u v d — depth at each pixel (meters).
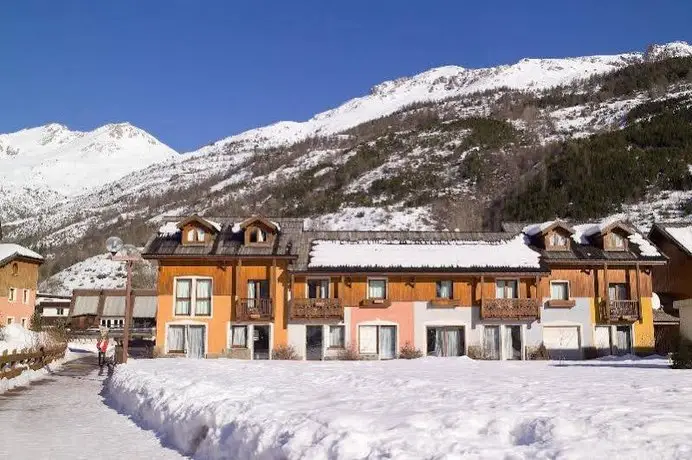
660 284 46.44
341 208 112.12
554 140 135.12
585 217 86.25
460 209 102.19
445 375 19.30
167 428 13.11
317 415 10.12
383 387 14.96
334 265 38.22
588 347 38.94
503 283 39.34
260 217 38.91
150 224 151.00
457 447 7.78
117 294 71.19
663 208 81.12
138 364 26.88
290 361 31.86
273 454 8.95
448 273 38.31
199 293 38.59
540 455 7.31
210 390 14.88
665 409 10.24
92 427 14.12
